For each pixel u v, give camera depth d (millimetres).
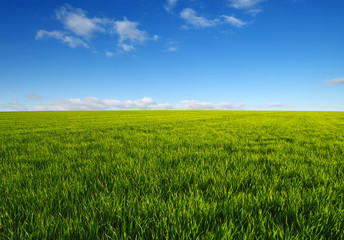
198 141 7395
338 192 2541
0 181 3070
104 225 1925
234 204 2209
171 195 2545
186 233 1731
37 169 3918
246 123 17594
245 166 3938
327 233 1812
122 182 2984
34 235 1720
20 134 10805
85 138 8773
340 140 7883
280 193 2607
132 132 11023
